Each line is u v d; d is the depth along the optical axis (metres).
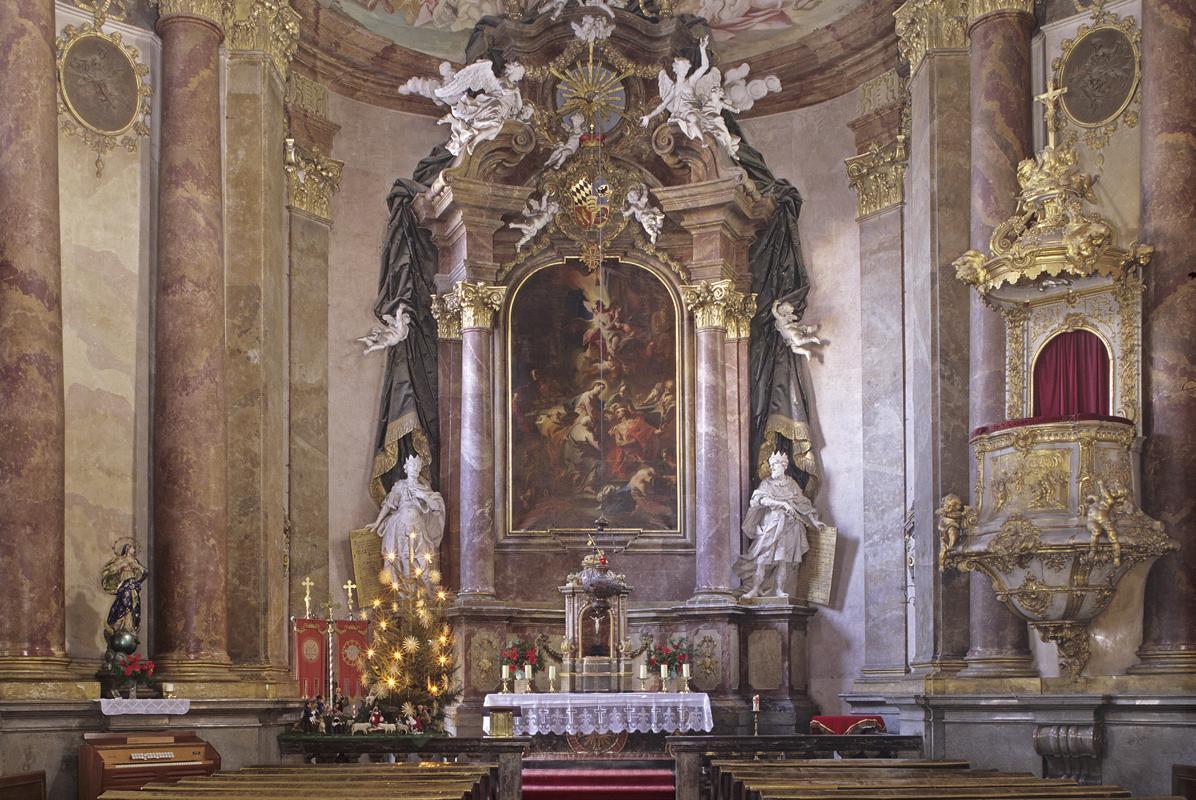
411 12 17.94
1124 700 11.43
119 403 12.98
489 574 16.97
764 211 17.83
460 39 18.25
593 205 18.00
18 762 10.80
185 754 11.23
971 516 12.09
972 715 12.61
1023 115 13.47
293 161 16.41
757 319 17.86
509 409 17.69
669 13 18.23
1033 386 12.50
